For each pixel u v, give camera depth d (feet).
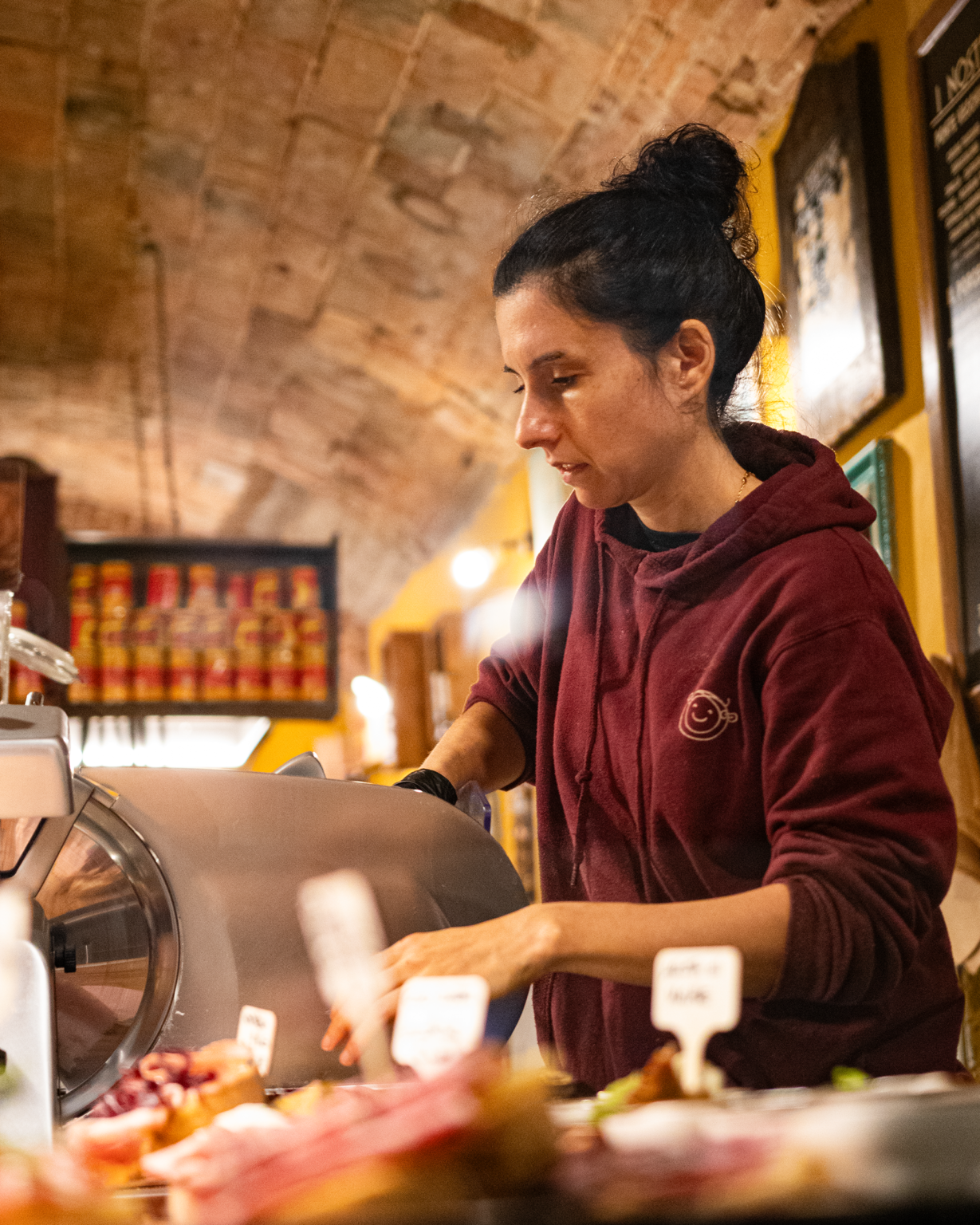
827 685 3.15
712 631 3.53
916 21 8.41
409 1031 2.32
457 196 14.21
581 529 4.19
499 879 3.22
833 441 9.54
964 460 7.64
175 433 22.86
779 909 2.79
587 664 3.91
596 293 3.47
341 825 3.08
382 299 16.75
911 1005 3.29
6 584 3.59
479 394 17.44
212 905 2.95
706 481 3.74
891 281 8.66
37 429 23.40
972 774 7.36
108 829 2.91
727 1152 1.49
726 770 3.45
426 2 11.51
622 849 3.74
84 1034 2.88
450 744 4.25
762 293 4.09
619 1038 3.49
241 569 18.49
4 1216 1.44
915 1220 1.33
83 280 18.20
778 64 10.14
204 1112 2.27
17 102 14.37
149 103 14.19
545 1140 1.50
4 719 2.66
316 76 13.06
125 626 17.34
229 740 19.94
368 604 25.41
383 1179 1.45
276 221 16.01
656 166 3.95
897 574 8.56
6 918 2.56
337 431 20.67
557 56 11.52
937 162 8.00
